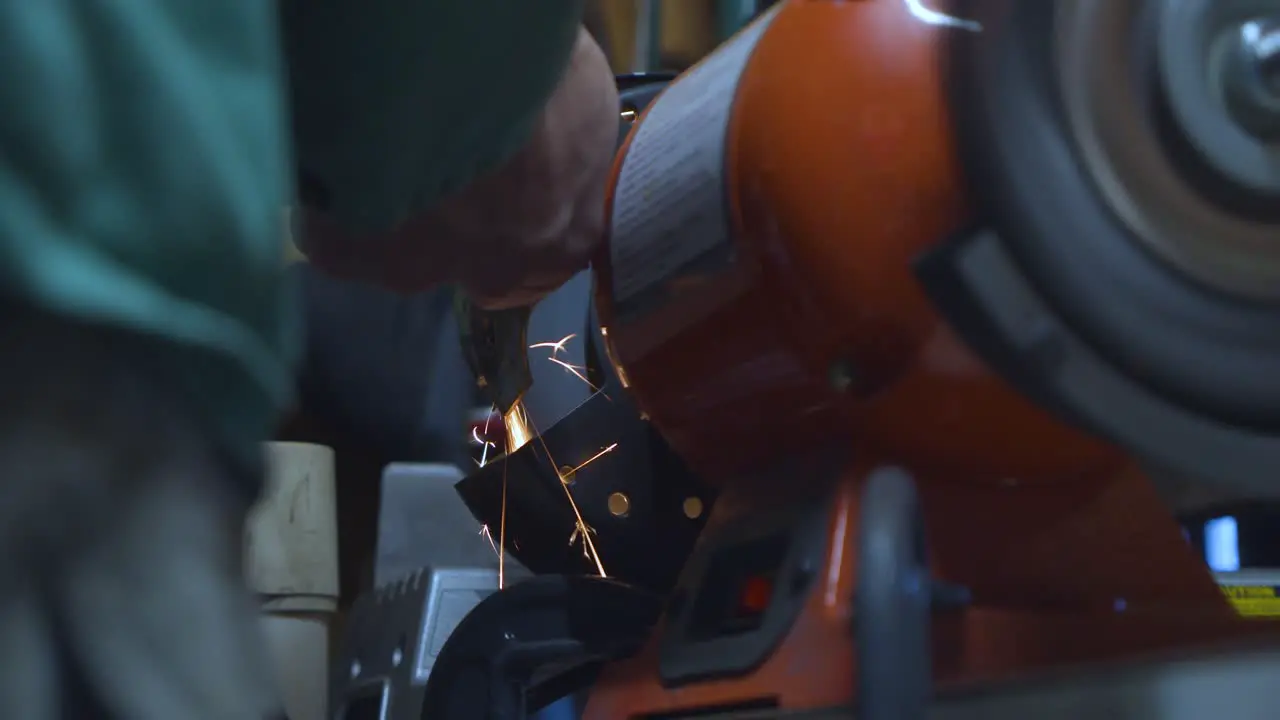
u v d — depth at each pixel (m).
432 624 0.80
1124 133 0.48
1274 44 0.47
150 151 0.25
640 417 0.76
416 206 0.44
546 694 0.70
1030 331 0.48
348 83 0.39
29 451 0.24
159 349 0.26
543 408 0.81
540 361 0.82
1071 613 0.55
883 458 0.55
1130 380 0.49
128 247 0.25
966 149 0.49
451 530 1.09
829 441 0.56
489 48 0.39
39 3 0.24
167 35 0.25
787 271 0.53
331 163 0.42
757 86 0.55
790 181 0.52
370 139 0.41
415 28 0.38
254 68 0.27
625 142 0.69
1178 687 0.42
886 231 0.50
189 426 0.26
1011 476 0.55
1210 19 0.48
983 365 0.51
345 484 1.46
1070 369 0.49
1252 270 0.49
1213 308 0.49
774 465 0.61
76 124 0.24
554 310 0.83
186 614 0.25
